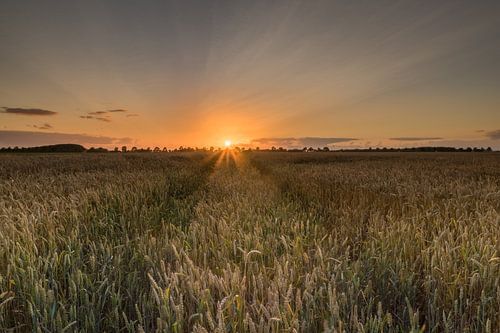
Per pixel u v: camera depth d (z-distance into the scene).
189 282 2.50
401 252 3.47
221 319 2.00
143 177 11.97
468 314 2.78
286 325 2.12
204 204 6.58
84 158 29.59
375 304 2.90
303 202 7.96
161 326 2.15
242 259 3.41
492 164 24.06
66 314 2.43
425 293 3.08
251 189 9.08
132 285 2.95
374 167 20.08
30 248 3.31
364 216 6.04
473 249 3.33
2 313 2.57
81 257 3.68
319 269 2.80
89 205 6.15
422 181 10.43
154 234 5.13
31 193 7.27
